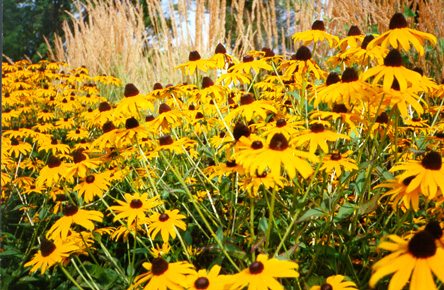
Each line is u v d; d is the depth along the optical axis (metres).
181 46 6.24
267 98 3.30
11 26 17.45
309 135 1.74
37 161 3.49
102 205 2.91
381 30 4.18
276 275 1.23
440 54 4.04
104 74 7.41
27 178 3.07
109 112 3.03
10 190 3.00
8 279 2.22
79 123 5.08
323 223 1.78
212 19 5.71
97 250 2.40
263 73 4.51
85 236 2.14
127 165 2.76
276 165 1.44
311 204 1.83
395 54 1.77
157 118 2.46
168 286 1.32
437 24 4.05
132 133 2.24
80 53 8.40
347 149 2.38
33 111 5.43
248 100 2.10
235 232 2.14
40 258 1.70
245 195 2.07
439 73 4.07
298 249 1.82
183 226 1.96
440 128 2.64
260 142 1.58
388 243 1.13
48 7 17.39
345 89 1.94
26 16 17.58
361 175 1.85
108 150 2.46
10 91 5.52
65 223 1.82
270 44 6.09
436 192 1.45
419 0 4.23
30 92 5.56
